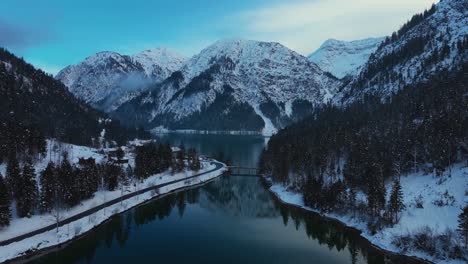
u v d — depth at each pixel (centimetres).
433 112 16562
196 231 12244
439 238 9519
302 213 13975
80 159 17100
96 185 15012
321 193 13875
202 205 15662
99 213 12862
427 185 12312
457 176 11900
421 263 9206
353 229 11788
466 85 17712
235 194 17625
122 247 10631
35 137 16512
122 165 18388
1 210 10312
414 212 11088
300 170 17162
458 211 10325
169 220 13438
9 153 14650
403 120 17862
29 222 11181
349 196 12775
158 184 18175
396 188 11031
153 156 19725
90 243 10775
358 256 10119
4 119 18275
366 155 14450
